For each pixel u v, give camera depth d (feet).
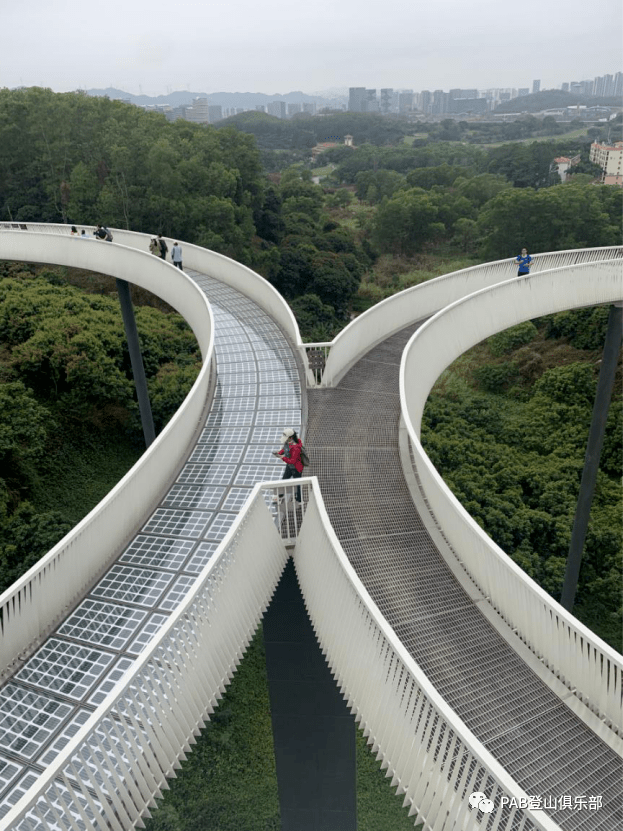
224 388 48.14
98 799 18.76
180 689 21.20
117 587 28.25
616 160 463.42
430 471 32.78
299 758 40.81
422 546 32.04
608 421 92.27
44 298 106.93
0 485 68.13
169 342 109.40
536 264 62.28
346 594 24.17
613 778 20.98
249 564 26.96
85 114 161.79
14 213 159.74
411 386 42.06
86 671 23.86
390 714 20.95
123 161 145.18
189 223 153.07
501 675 24.89
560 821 19.74
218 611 23.91
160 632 20.35
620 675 21.85
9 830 14.94
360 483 37.14
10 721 21.91
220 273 74.23
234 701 59.21
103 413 90.99
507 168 392.88
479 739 22.27
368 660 22.44
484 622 27.40
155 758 19.84
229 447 39.96
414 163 509.76
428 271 226.58
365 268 228.43
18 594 24.20
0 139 151.94
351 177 552.82
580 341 122.11
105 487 82.89
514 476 77.05
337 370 50.93
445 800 18.56
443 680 24.61
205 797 51.34
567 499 74.38
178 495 35.17
